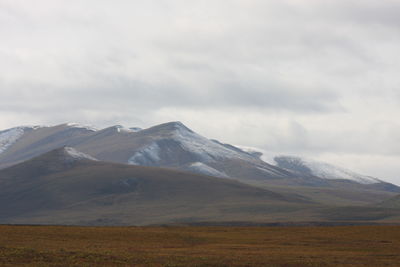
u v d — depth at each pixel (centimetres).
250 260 8588
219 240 12238
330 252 10150
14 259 7769
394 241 12181
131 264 7750
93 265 7588
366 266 8281
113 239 11631
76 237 11669
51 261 7762
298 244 11594
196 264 7875
